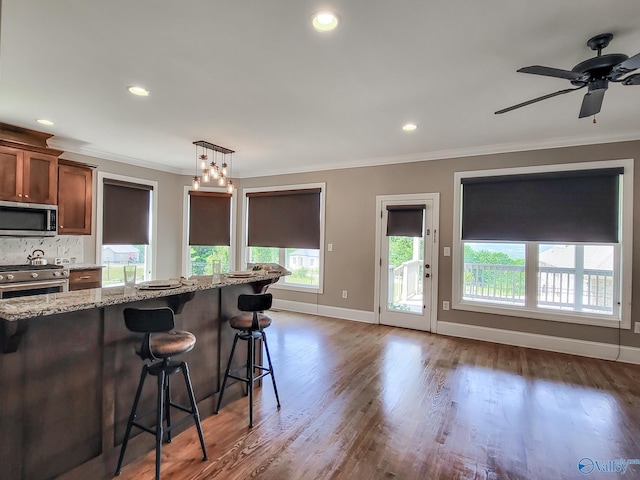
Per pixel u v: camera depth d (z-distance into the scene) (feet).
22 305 5.16
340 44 6.77
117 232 16.85
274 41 6.68
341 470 6.27
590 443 7.20
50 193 13.00
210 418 8.13
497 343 13.89
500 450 6.92
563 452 6.89
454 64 7.50
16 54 7.20
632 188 11.87
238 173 20.77
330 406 8.66
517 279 13.87
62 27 6.23
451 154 14.87
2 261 13.04
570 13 5.74
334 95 9.19
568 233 12.79
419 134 12.55
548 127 11.56
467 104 9.70
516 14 5.78
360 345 13.48
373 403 8.82
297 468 6.31
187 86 8.72
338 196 17.83
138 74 8.10
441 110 10.17
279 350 12.82
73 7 5.65
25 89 8.96
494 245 14.32
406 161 15.97
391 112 10.39
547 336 13.14
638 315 11.79
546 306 13.34
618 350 12.02
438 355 12.43
